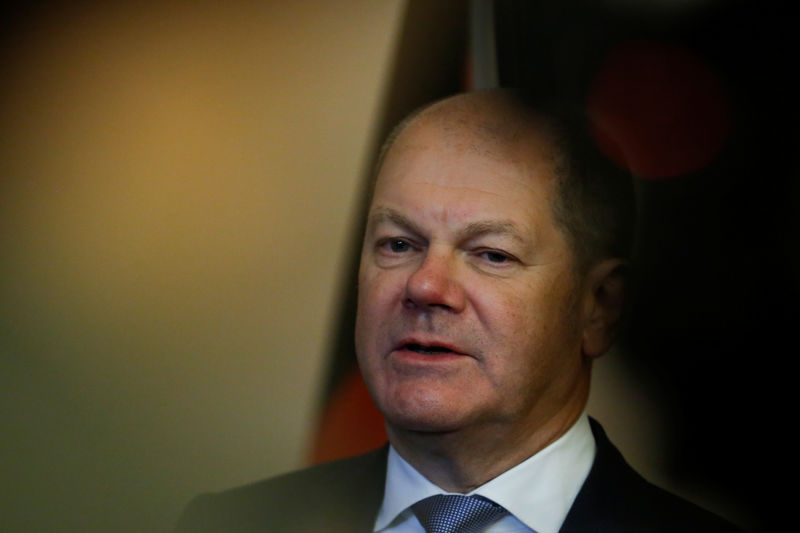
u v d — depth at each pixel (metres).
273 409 3.57
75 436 3.70
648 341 2.88
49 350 3.80
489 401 2.46
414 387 2.47
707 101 2.91
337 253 3.63
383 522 2.74
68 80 4.05
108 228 3.91
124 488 3.64
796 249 2.78
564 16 3.12
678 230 2.87
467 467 2.57
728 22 2.94
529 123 2.62
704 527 2.56
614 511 2.56
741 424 2.79
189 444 3.64
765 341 2.80
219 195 3.81
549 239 2.54
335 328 3.60
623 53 3.01
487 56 3.30
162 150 3.89
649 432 2.88
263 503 3.14
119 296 3.83
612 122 2.95
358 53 3.65
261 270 3.70
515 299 2.47
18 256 3.91
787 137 2.83
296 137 3.72
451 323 2.46
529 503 2.55
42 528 3.61
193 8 3.97
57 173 3.97
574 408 2.68
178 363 3.72
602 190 2.69
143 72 3.99
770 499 2.75
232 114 3.81
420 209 2.52
